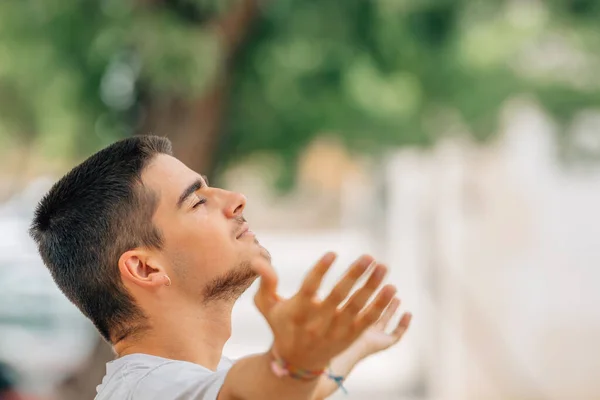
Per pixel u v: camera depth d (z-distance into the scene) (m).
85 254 2.37
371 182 13.54
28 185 10.30
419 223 12.80
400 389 12.69
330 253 1.61
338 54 7.12
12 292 11.90
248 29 6.75
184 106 6.74
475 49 7.59
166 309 2.32
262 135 7.34
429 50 7.32
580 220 11.53
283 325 1.65
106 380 2.25
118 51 6.43
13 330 11.87
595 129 10.02
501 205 11.86
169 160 2.39
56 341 11.73
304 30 7.04
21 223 11.68
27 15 6.56
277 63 7.07
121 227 2.33
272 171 7.96
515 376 11.82
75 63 6.77
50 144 7.44
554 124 9.12
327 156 9.79
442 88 7.52
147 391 2.04
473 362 12.12
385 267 1.62
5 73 6.91
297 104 7.28
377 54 7.23
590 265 11.54
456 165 11.98
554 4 7.86
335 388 2.37
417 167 12.55
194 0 6.06
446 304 12.25
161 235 2.31
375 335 2.50
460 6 7.24
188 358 2.31
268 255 2.39
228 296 2.35
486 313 12.01
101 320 2.38
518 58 7.88
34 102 7.18
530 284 11.74
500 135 7.99
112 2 6.23
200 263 2.31
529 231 11.71
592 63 8.07
